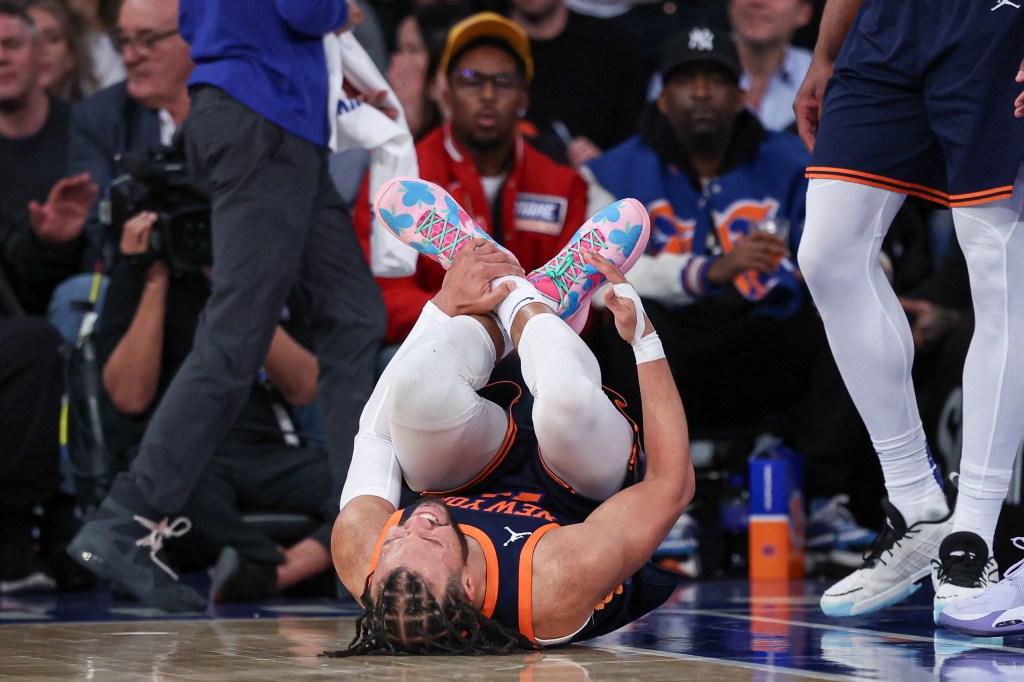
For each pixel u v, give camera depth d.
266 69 10.71
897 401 8.94
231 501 13.07
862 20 8.74
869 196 8.59
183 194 12.25
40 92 16.39
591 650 7.50
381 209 9.03
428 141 15.03
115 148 16.39
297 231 10.76
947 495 9.23
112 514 10.63
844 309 8.80
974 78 8.05
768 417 15.03
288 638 8.41
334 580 12.80
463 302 8.05
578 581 7.10
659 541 7.43
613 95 19.06
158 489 10.58
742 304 14.38
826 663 6.93
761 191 15.22
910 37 8.39
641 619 9.64
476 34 14.78
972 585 8.43
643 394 7.70
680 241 15.07
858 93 8.59
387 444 8.05
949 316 14.45
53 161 16.38
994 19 8.00
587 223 8.82
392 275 12.22
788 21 18.84
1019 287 8.27
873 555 9.29
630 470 7.87
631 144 15.51
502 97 14.71
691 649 7.62
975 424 8.48
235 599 11.91
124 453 13.05
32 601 12.11
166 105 14.70
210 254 12.34
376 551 7.15
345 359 11.45
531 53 18.95
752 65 19.05
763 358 14.62
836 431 14.55
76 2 19.64
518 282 8.09
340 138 11.75
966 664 6.88
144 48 14.36
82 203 14.36
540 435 7.47
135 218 12.26
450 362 7.53
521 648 7.24
